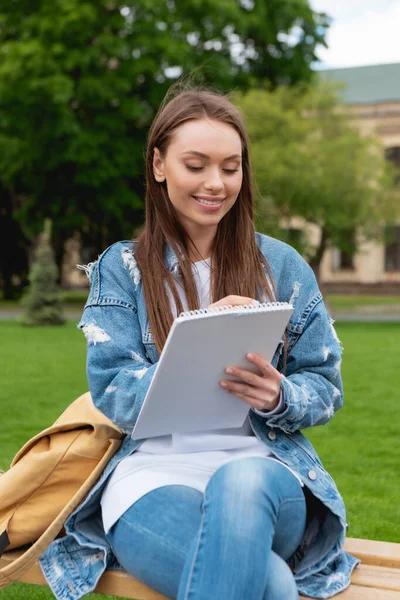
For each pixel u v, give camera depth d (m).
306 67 22.11
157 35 18.83
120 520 1.79
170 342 1.63
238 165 1.97
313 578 1.82
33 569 1.94
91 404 2.09
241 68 21.44
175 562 1.68
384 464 4.52
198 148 1.91
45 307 16.03
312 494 1.91
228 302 1.78
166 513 1.74
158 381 1.69
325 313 2.03
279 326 1.72
